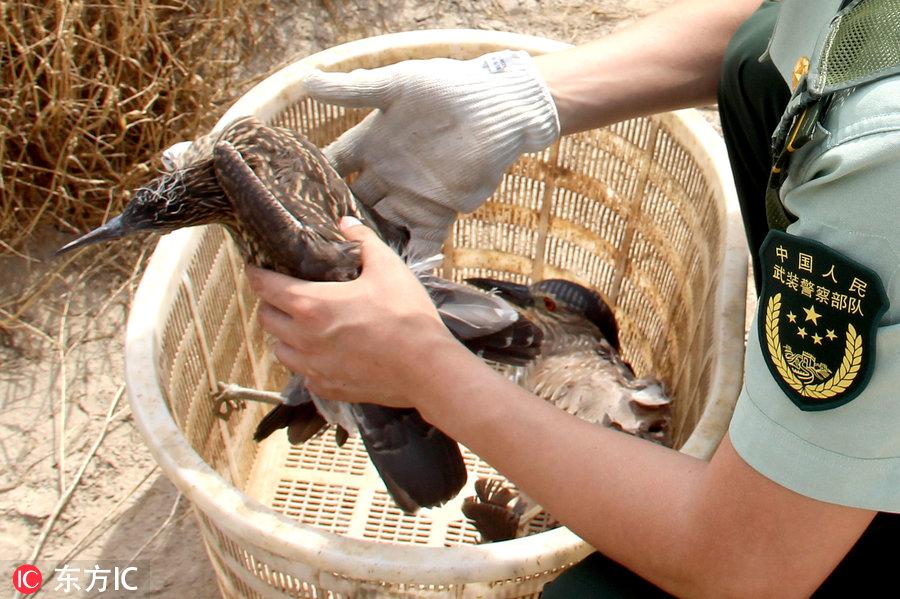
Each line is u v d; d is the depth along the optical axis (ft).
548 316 8.04
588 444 4.65
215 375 7.37
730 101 6.32
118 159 9.95
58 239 9.75
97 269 9.58
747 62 6.10
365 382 5.06
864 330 3.63
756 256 6.67
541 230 8.86
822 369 3.79
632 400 7.28
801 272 3.76
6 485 8.21
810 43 4.11
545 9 11.76
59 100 9.40
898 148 3.46
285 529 5.10
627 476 4.56
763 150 6.24
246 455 8.00
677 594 4.68
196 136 10.11
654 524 4.49
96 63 9.93
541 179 8.54
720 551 4.34
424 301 4.93
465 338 5.79
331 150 6.84
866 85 3.57
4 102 9.51
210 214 5.99
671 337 7.99
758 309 4.04
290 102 7.72
